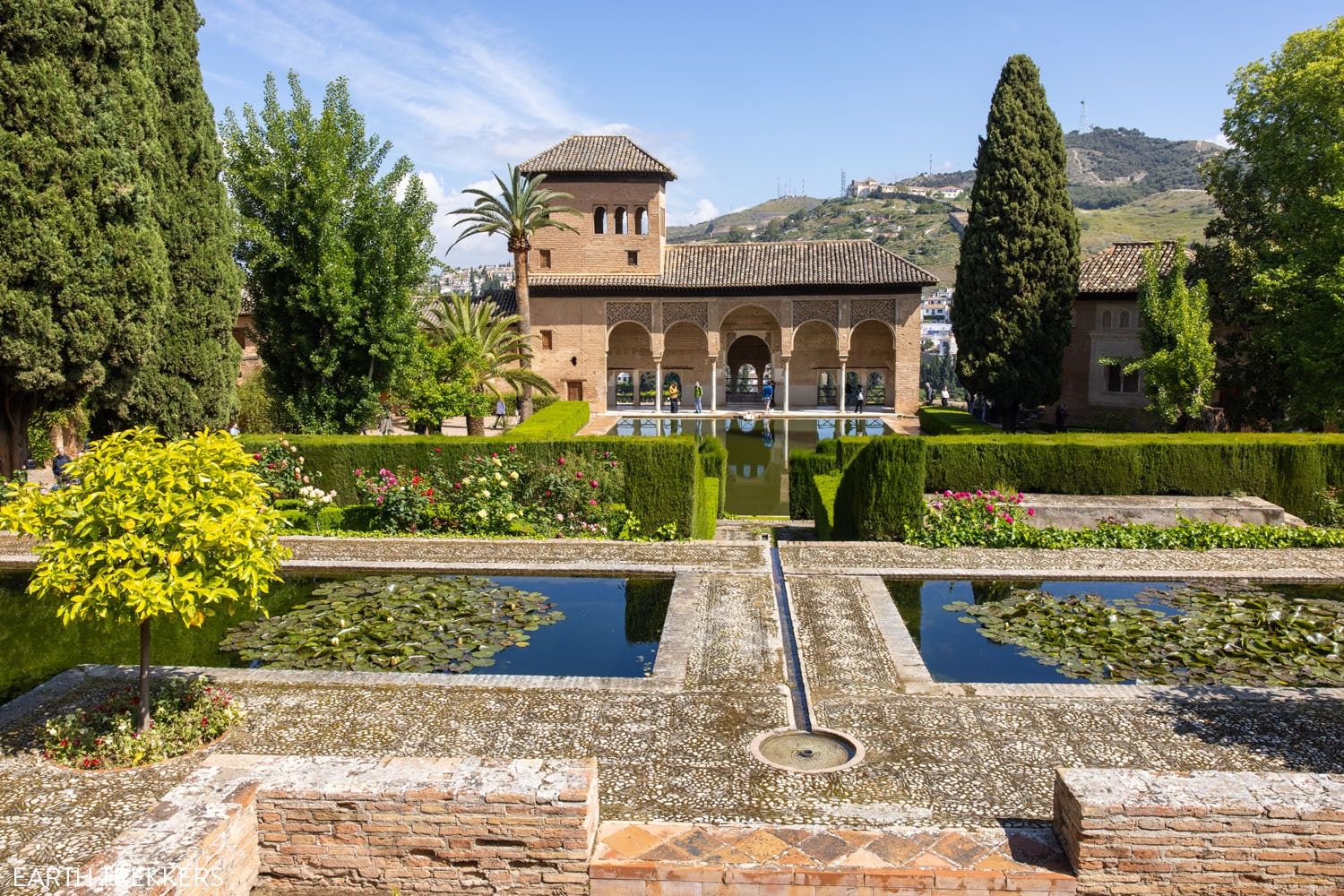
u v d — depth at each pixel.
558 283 35.44
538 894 4.86
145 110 13.59
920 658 8.30
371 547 11.99
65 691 7.43
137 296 13.35
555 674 8.27
